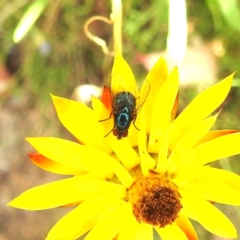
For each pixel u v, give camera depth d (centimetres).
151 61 18
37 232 20
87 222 11
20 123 20
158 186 11
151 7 18
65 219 11
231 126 18
